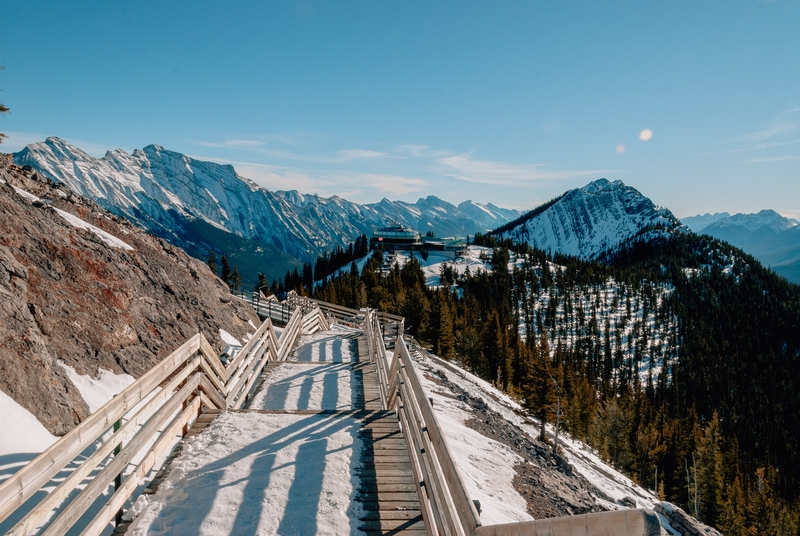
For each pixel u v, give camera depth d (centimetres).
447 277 13450
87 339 877
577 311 13125
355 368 1302
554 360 8069
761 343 13338
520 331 11494
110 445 465
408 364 720
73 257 1044
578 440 5356
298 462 622
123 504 509
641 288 16162
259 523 489
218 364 854
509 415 3556
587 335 11375
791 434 9238
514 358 6397
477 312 10094
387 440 706
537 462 1944
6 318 685
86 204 1661
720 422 8881
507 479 1457
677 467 5328
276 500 531
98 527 432
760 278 19225
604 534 216
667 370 11044
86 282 1017
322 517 505
